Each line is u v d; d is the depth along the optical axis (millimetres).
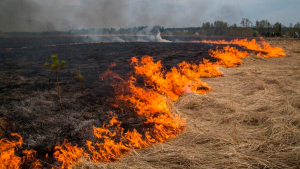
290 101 5652
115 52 15305
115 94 6109
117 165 3133
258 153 3418
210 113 5148
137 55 13742
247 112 5082
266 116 4762
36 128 4098
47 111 4820
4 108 4777
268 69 10523
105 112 4961
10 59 12492
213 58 13203
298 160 3158
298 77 8398
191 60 12281
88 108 5117
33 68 9648
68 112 4840
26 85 6781
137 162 3244
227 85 7707
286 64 12422
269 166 3078
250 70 10320
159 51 15773
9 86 6605
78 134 3984
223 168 3045
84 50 16828
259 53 16438
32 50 17531
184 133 4207
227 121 4691
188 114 5188
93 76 8086
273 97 6082
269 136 3945
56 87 6617
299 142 3658
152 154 3467
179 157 3289
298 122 4395
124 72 8875
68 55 13945
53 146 3607
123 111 5086
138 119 4738
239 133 4109
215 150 3506
